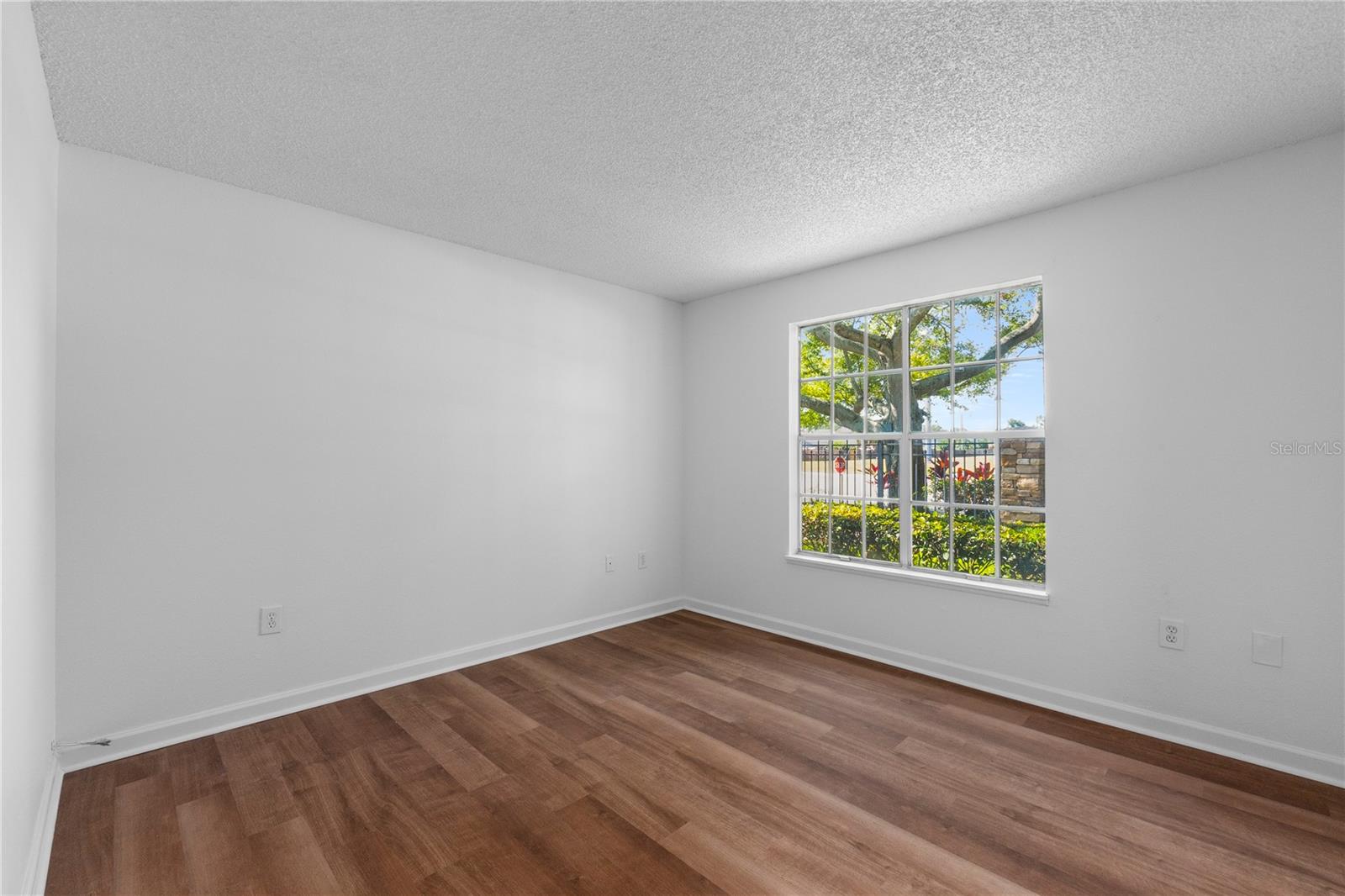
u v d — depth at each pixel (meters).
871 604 3.64
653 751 2.50
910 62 1.87
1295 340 2.34
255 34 1.74
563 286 4.03
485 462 3.62
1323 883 1.73
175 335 2.57
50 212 2.12
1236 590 2.46
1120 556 2.74
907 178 2.66
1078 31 1.72
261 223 2.81
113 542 2.42
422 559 3.34
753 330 4.32
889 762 2.40
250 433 2.77
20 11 1.53
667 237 3.39
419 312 3.34
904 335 3.60
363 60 1.87
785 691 3.12
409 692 3.11
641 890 1.71
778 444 4.16
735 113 2.16
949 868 1.80
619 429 4.37
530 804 2.12
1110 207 2.78
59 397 2.30
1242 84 1.97
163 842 1.91
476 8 1.64
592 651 3.77
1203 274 2.54
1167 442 2.62
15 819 1.53
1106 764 2.38
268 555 2.81
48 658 2.11
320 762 2.39
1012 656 3.06
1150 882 1.74
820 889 1.71
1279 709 2.36
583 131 2.29
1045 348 2.96
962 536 3.39
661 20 1.69
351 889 1.72
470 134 2.32
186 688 2.59
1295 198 2.34
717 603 4.55
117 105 2.11
